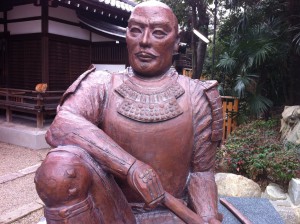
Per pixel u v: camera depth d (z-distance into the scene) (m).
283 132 4.51
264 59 5.00
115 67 7.07
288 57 5.43
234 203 2.88
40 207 3.23
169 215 1.43
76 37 6.98
